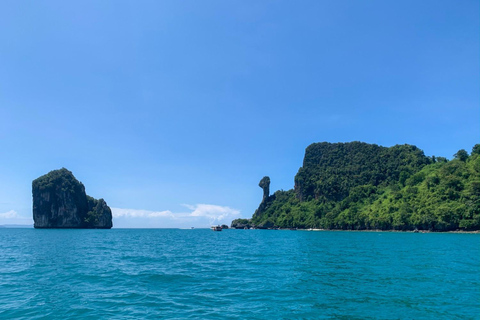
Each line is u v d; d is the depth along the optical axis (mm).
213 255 42062
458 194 141375
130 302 17094
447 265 30250
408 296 18156
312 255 41000
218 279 23672
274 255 41438
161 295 18688
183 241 82375
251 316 14672
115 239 90438
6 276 24766
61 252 45594
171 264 32438
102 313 15094
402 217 148375
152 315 14789
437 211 134750
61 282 22453
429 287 20422
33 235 118500
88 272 26750
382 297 18016
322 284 21609
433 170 184875
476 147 176500
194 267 30172
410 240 77438
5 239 85812
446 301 17062
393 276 24484
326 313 15133
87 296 18391
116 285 21484
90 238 95438
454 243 64125
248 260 35812
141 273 26359
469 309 15609
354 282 22281
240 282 22484
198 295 18703
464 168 156000
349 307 16078
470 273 25547
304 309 15781
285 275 25359
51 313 15094
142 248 55312
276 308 15969
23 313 15078
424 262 32594
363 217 175125
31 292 19312
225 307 16156
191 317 14484
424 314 14883
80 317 14508
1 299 17641
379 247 54375
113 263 33000
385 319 14242
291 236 114562
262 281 22859
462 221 126188
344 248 52656
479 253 42031
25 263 32625
